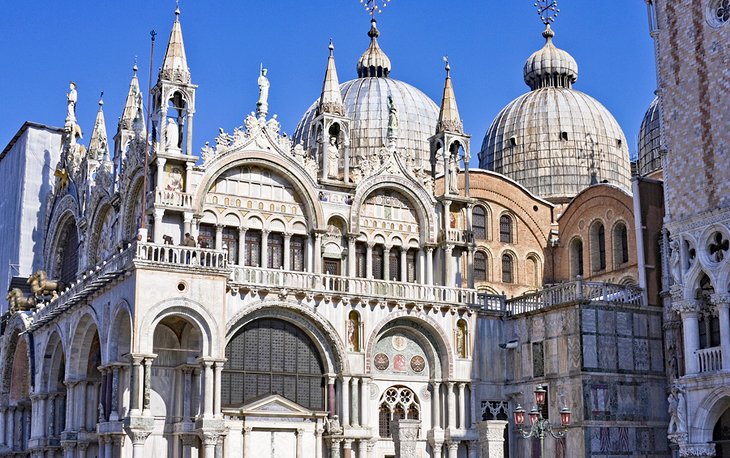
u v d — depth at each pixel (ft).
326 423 180.75
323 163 197.26
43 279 233.96
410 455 151.23
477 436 190.90
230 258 186.39
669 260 186.91
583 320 181.68
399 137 277.03
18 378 234.58
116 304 168.04
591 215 236.43
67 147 251.19
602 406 179.83
